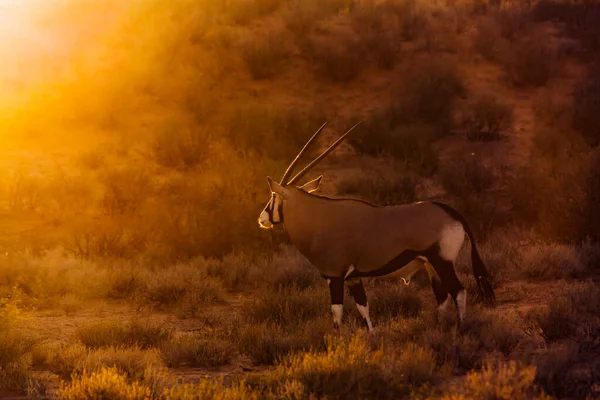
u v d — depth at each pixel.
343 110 83.31
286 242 52.50
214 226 52.81
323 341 28.27
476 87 89.19
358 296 29.45
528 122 79.94
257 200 60.69
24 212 60.78
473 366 25.02
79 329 32.41
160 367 27.75
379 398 22.02
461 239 28.67
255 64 89.25
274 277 43.34
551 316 28.48
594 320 28.89
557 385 21.34
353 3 107.81
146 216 57.12
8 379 25.80
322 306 34.91
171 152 71.94
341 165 71.50
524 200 56.91
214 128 77.81
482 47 96.12
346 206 29.02
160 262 48.88
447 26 103.94
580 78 89.62
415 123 77.50
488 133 76.50
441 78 85.75
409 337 29.05
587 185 51.00
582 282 38.06
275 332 29.56
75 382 23.48
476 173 63.75
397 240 28.41
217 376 26.27
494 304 34.75
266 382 23.39
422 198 61.19
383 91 87.25
